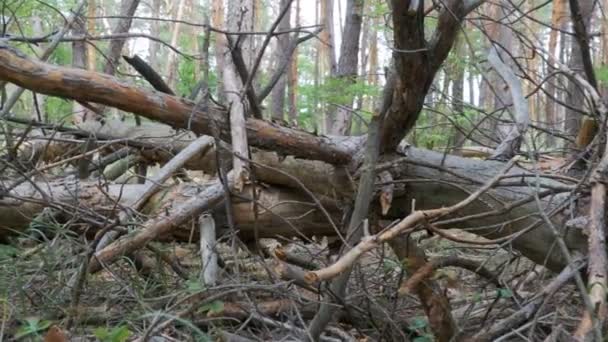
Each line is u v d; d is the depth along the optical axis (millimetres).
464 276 3859
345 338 2715
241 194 3365
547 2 3484
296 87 12641
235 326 2822
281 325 2637
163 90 3289
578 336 1735
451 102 6086
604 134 2857
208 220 3293
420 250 2676
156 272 3406
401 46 2516
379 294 3270
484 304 3254
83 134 4129
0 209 3492
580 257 2553
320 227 3537
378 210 3205
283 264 2502
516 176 2496
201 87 3318
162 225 3152
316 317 2375
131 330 2557
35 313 2691
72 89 2543
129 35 3859
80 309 2729
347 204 3322
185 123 2832
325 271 1819
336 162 3221
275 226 3508
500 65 4027
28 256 3076
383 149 3086
